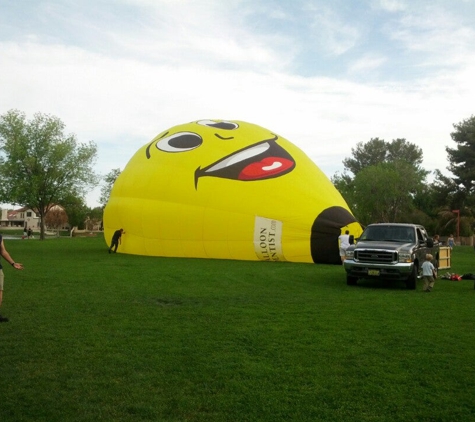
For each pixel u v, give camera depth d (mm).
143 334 7566
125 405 4871
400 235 14227
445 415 4715
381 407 4879
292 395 5156
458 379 5676
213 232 19516
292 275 15023
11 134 42781
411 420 4609
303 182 19562
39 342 7047
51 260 19312
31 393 5152
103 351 6641
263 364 6148
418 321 8680
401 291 12531
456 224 52188
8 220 120375
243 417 4633
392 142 85938
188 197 19953
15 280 13266
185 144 21312
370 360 6344
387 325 8320
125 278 13789
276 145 21172
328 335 7598
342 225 18375
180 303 10180
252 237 18984
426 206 62000
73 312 9133
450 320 8789
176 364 6117
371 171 52562
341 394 5199
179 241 20250
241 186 19422
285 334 7633
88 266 16922
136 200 21641
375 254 13062
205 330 7855
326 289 12531
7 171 42312
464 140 52188
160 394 5168
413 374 5832
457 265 20938
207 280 13586
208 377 5672
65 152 43281
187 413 4715
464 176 50688
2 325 8070
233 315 9016
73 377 5637
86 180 44969
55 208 89000
